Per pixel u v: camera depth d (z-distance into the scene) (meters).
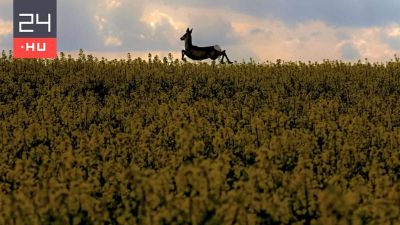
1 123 71.00
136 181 31.91
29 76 113.25
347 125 66.75
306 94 106.25
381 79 118.12
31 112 86.50
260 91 109.38
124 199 35.88
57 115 80.31
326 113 77.50
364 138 60.50
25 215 30.39
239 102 95.19
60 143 53.97
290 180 36.56
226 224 29.05
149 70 121.00
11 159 52.16
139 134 61.75
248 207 34.06
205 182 31.12
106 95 101.31
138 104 92.06
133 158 49.34
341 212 28.41
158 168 48.88
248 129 65.25
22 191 34.09
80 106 83.56
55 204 30.59
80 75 115.00
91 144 53.00
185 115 73.19
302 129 68.69
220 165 34.09
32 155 52.25
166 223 29.45
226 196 29.97
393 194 32.78
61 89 101.69
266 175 36.72
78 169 39.59
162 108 77.06
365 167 48.44
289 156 49.94
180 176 31.75
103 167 43.84
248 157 51.59
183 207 29.39
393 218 30.52
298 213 34.19
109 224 34.69
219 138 53.81
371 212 31.36
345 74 125.12
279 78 116.12
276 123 67.94
